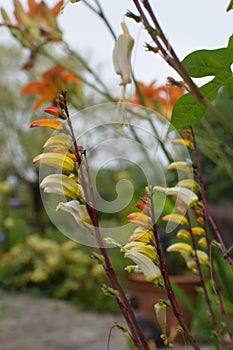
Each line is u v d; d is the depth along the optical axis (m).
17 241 4.55
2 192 4.90
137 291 1.79
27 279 3.98
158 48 0.41
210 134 0.88
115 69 0.52
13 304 3.55
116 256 2.84
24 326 2.94
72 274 3.75
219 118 0.38
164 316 0.47
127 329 0.48
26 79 6.12
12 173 5.84
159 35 0.40
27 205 5.37
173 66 0.40
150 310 1.74
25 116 6.05
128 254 0.46
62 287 3.79
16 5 0.95
